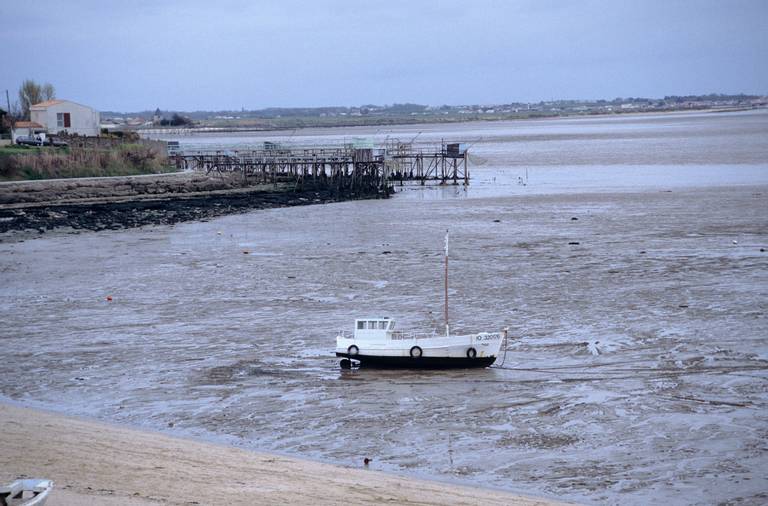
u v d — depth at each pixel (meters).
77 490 26.88
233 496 27.06
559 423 37.88
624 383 42.78
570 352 48.22
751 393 40.81
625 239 83.25
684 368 44.75
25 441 33.06
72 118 168.88
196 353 49.47
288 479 29.64
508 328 53.12
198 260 77.25
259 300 61.72
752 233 84.25
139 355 49.09
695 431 36.47
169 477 28.92
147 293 64.56
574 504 29.66
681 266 69.62
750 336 49.88
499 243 82.88
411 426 37.94
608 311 56.34
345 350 47.25
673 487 31.39
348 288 64.75
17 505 22.34
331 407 40.69
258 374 45.84
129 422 38.75
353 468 32.69
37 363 47.78
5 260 78.06
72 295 64.25
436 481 31.67
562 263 72.25
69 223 99.81
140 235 91.75
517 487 31.44
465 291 62.91
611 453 34.50
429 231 91.81
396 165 155.25
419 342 46.84
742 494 30.78
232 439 36.59
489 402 40.91
